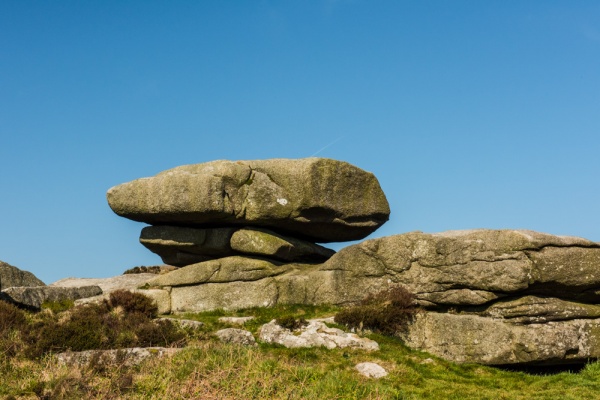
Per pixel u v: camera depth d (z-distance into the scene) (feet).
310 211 89.51
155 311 86.28
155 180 90.07
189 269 91.15
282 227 92.53
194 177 88.07
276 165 90.53
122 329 70.13
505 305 75.61
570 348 72.90
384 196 94.32
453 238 79.20
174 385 54.29
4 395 52.90
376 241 84.43
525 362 71.87
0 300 75.92
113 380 54.65
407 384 64.59
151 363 58.95
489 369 71.82
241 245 90.68
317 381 58.85
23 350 62.54
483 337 73.05
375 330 76.84
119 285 104.88
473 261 77.36
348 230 94.02
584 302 77.61
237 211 89.81
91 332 65.82
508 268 75.25
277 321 75.51
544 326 73.82
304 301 87.81
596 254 75.72
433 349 75.00
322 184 89.35
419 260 80.79
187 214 88.58
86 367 57.62
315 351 70.33
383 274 83.41
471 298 77.20
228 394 53.72
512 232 76.59
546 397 62.90
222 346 64.64
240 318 80.94
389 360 69.72
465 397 62.18
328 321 78.33
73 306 85.40
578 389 65.31
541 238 75.61
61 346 63.57
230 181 89.56
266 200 89.66
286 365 61.62
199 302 89.76
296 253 93.66
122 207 91.81
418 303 80.33
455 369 71.10
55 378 54.70
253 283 88.89
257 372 57.36
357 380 61.72
